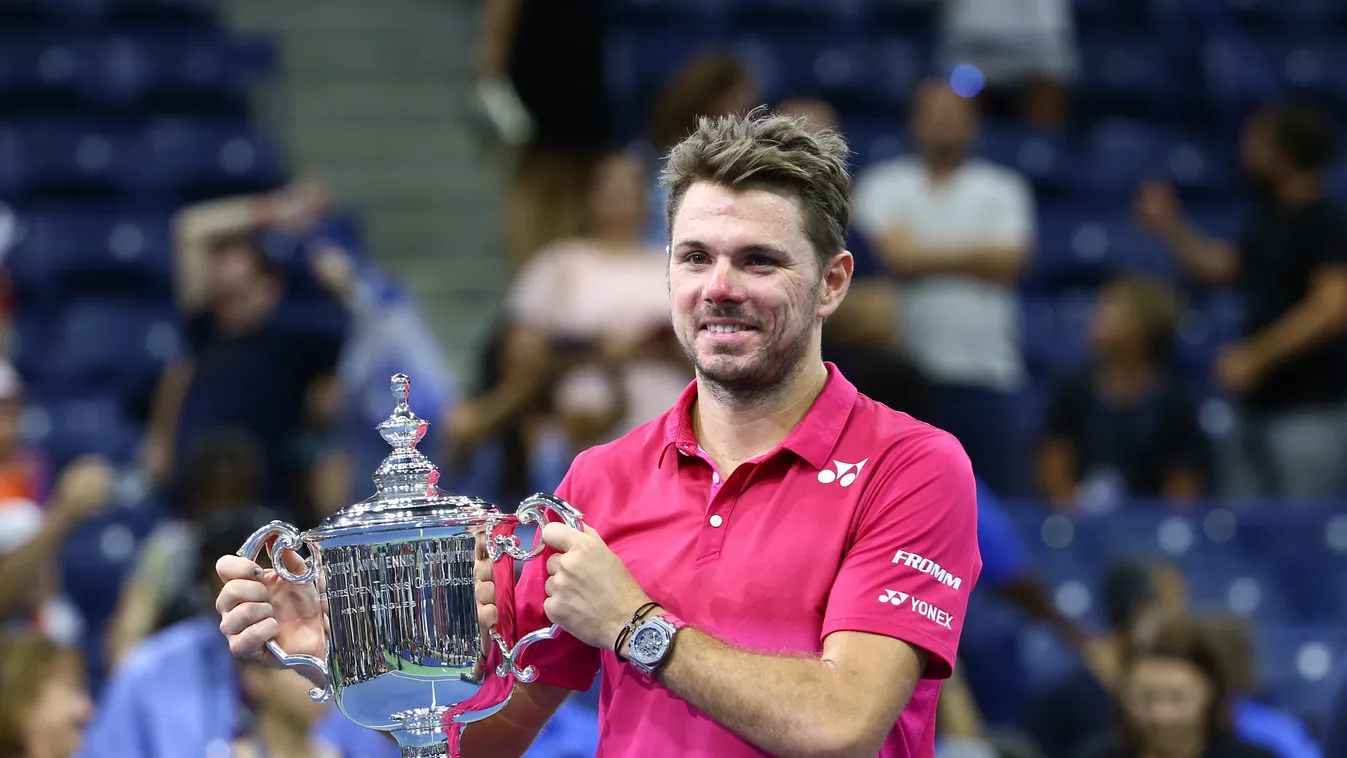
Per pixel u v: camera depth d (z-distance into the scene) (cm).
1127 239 1223
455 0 1382
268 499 835
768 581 291
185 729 534
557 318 744
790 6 1338
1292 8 1427
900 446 298
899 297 896
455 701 298
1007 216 919
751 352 291
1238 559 826
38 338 1107
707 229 290
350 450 834
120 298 1156
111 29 1318
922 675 292
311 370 867
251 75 1304
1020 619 756
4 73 1266
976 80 1223
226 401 848
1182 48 1384
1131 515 820
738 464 300
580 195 904
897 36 1353
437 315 1184
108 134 1246
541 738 479
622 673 299
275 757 531
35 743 564
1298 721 746
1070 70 1285
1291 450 891
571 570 281
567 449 704
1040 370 1120
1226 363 921
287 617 308
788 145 294
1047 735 696
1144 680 588
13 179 1199
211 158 1229
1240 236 940
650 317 729
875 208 923
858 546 292
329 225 938
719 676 273
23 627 664
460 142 1297
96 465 724
